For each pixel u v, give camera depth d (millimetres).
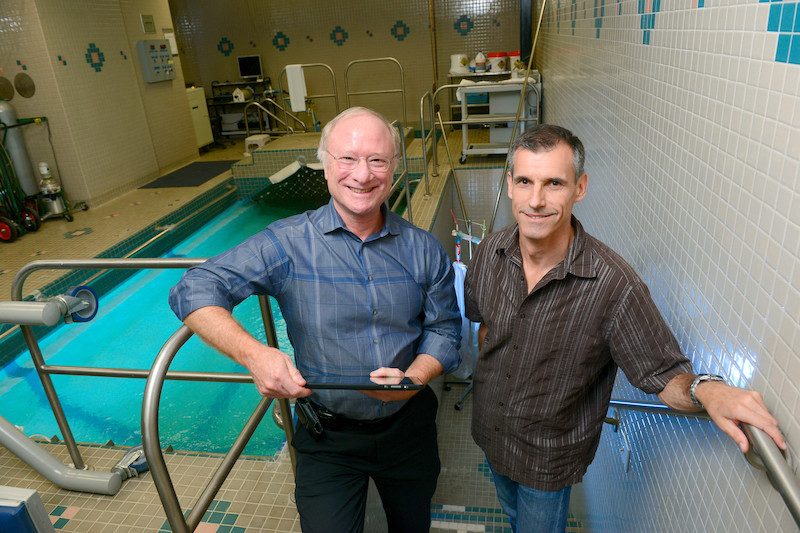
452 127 8859
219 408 3777
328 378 1227
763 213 853
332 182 1355
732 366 987
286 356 1190
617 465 1950
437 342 1490
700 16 1128
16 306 1575
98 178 6527
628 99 1810
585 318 1277
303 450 1500
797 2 727
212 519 1807
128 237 5445
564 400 1393
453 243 6156
